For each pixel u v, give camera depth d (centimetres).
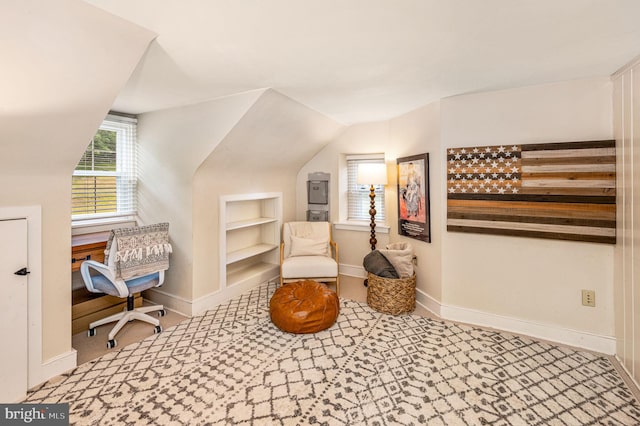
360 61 188
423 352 221
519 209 241
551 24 146
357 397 174
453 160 263
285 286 289
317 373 197
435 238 286
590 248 225
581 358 214
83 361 212
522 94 239
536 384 186
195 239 288
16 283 175
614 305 218
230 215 371
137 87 232
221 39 156
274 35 153
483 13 136
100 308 271
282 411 163
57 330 197
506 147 243
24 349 179
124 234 231
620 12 135
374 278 295
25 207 180
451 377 192
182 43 160
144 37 152
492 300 259
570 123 226
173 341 239
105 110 178
